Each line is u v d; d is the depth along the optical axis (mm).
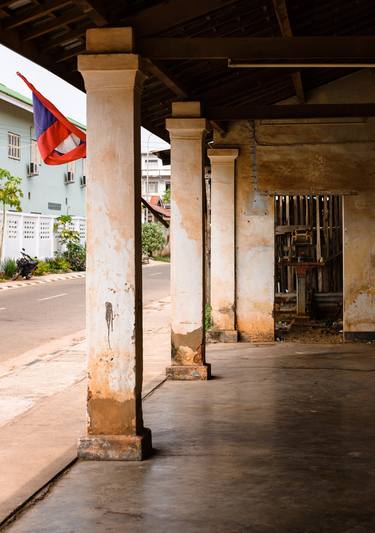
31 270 27734
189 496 4578
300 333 12883
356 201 11805
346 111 8875
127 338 5402
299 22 8641
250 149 11883
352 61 6211
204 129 8406
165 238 53938
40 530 4055
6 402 7922
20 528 4090
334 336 12492
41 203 34469
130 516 4246
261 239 11945
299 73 9539
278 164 11836
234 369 9422
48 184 35219
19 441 6008
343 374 8977
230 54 5637
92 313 5426
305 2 8031
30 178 33219
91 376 5430
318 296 14391
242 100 10664
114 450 5383
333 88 11648
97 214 5422
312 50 5625
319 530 3998
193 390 8062
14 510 4336
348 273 11898
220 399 7578
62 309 17656
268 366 9617
